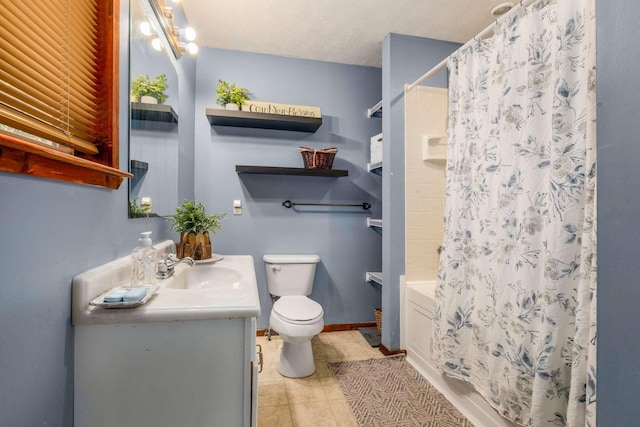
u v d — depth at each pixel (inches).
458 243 61.9
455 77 64.3
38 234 24.2
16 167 21.1
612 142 21.4
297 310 73.7
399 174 85.7
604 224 22.0
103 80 34.3
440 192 87.9
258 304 32.8
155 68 54.9
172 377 30.9
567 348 41.2
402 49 86.4
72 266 29.1
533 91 46.4
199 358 31.4
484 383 54.4
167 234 65.4
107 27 34.5
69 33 28.8
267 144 97.0
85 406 29.6
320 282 101.3
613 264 21.4
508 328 49.2
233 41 90.4
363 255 104.4
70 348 28.8
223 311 31.2
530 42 46.9
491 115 54.4
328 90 102.0
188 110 84.0
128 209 42.8
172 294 35.1
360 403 63.7
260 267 96.3
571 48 41.3
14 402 21.7
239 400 31.9
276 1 72.8
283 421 58.1
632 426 20.0
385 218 87.3
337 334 99.7
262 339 94.3
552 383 41.4
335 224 102.2
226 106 87.6
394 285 85.1
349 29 84.2
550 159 43.2
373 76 105.9
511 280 49.4
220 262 62.2
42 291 24.7
